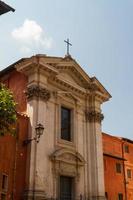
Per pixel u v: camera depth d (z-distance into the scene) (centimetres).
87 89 2962
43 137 2331
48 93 2498
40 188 2159
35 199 2092
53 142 2461
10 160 2100
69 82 2753
